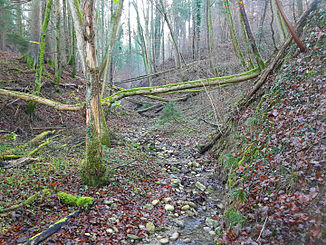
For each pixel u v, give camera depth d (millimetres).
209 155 9477
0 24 19359
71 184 5988
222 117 11828
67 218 4504
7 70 13602
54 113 12883
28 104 11336
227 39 29344
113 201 5496
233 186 5691
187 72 22562
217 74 16000
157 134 13195
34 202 4875
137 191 6242
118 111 18312
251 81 9703
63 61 21734
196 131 13148
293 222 3344
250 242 3490
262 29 17844
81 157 8156
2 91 9555
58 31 14625
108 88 17156
